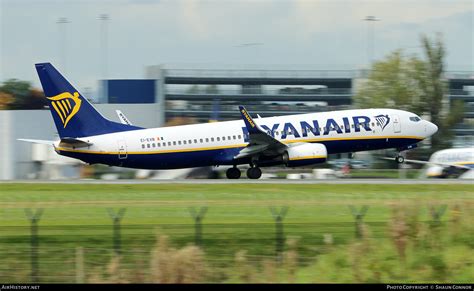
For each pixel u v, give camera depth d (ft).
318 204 572.51
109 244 441.27
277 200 598.75
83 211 547.49
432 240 425.28
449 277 408.26
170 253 381.40
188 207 559.79
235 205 568.41
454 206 463.83
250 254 427.33
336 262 410.93
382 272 402.93
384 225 475.31
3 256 426.92
